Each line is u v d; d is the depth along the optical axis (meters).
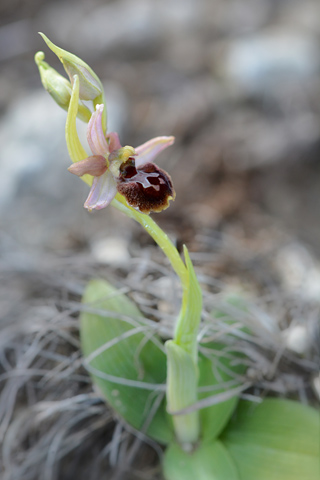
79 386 0.25
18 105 0.45
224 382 0.23
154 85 0.50
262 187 0.41
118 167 0.19
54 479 0.24
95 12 0.57
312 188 0.42
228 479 0.22
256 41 0.52
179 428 0.22
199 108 0.46
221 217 0.37
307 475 0.22
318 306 0.26
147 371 0.23
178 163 0.43
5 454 0.24
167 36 0.55
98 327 0.23
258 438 0.23
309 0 0.59
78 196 0.39
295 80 0.47
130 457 0.24
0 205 0.38
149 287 0.26
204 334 0.24
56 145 0.40
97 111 0.19
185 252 0.19
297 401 0.25
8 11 0.58
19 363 0.25
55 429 0.24
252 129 0.45
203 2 0.58
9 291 0.27
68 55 0.19
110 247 0.30
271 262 0.30
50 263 0.28
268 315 0.25
